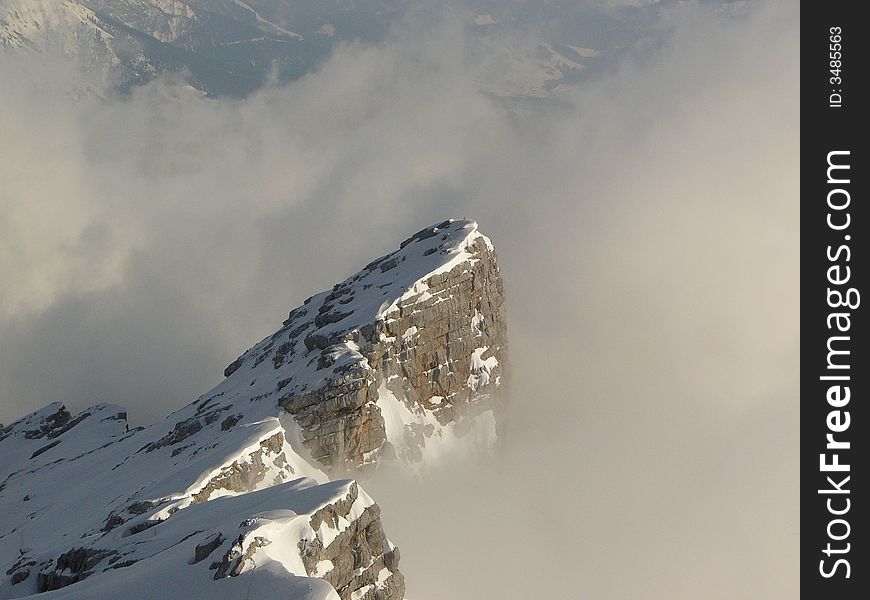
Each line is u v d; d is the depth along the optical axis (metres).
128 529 122.56
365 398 160.88
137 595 86.00
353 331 173.25
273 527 88.75
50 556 131.50
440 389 182.25
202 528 103.44
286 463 149.00
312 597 76.75
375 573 98.00
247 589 80.81
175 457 173.75
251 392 184.38
